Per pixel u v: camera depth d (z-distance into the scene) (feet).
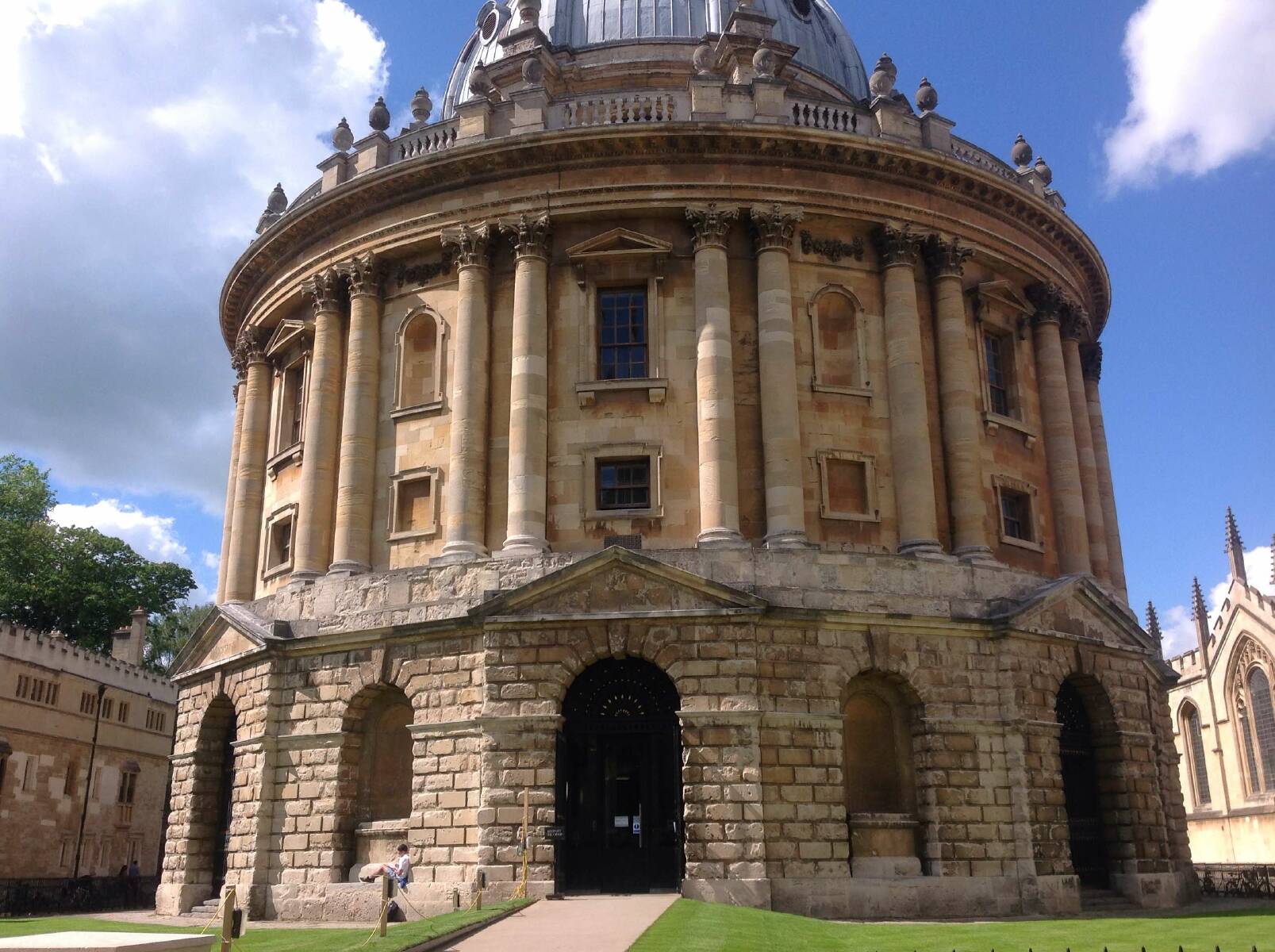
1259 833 227.20
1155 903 112.68
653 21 155.94
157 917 121.19
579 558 108.27
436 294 126.62
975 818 104.27
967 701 107.34
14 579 218.79
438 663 107.34
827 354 122.42
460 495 115.85
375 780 111.96
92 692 194.18
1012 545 126.31
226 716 129.90
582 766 103.50
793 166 122.93
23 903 152.87
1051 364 137.49
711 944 61.57
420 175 125.39
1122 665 119.44
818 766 100.53
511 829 98.12
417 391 126.62
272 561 136.36
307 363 137.59
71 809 186.39
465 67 175.94
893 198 125.90
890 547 117.08
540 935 66.95
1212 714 245.65
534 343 118.11
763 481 114.93
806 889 96.84
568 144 120.78
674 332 119.65
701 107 123.85
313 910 106.52
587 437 117.08
